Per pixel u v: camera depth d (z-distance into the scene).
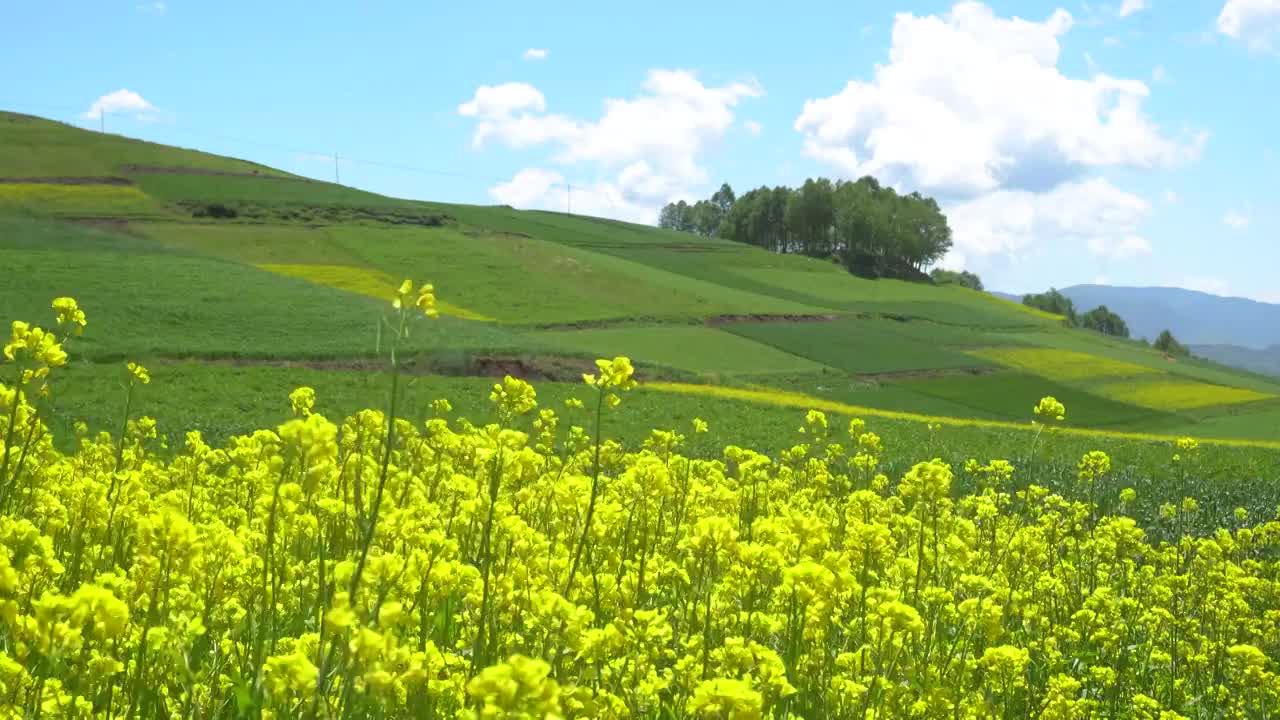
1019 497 13.91
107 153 141.38
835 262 190.62
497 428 8.42
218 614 5.38
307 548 6.70
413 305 4.03
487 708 3.10
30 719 3.91
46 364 5.73
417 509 6.82
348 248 108.12
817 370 79.19
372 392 45.19
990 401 75.06
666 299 102.12
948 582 8.26
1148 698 7.31
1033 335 122.25
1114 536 11.80
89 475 9.73
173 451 23.95
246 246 105.00
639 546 8.14
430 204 156.75
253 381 44.75
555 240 146.75
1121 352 119.00
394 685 3.83
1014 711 6.79
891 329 106.69
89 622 4.32
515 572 5.59
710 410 47.38
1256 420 74.56
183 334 54.69
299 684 3.90
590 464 11.04
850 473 13.85
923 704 5.79
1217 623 9.74
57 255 69.31
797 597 5.58
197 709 4.43
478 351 56.91
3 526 5.16
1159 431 67.38
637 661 5.15
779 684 4.69
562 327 86.00
